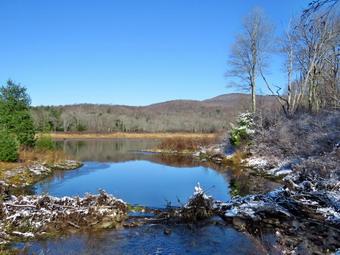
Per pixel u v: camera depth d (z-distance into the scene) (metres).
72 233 7.19
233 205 9.34
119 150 32.31
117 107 122.94
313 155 14.87
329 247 6.23
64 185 13.22
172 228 7.64
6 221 7.38
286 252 5.98
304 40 21.33
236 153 22.55
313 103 23.19
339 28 17.08
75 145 38.66
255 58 25.86
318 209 8.63
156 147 33.97
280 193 10.06
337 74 20.48
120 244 6.57
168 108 160.50
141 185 13.61
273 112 24.89
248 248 6.32
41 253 6.07
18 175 13.20
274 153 19.03
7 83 18.62
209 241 6.75
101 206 8.29
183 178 15.59
